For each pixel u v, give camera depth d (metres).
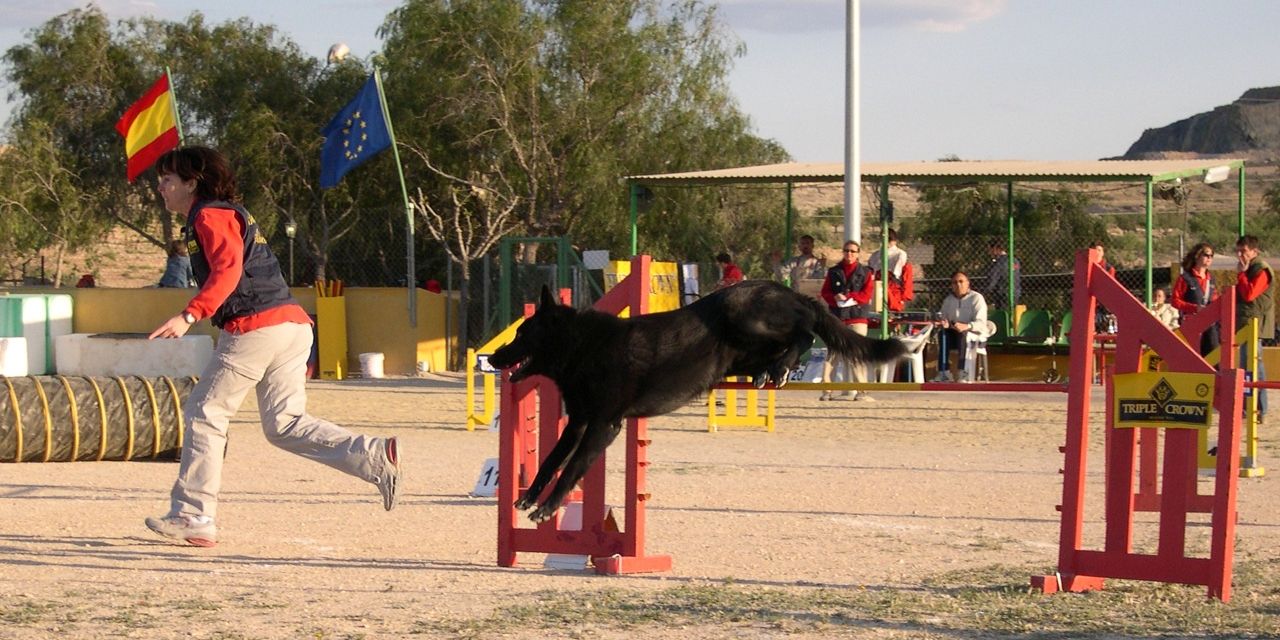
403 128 27.86
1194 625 5.92
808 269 20.31
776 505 9.81
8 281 33.56
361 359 22.44
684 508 9.66
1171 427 6.64
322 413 16.77
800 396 19.06
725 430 15.10
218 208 7.52
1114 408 6.85
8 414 11.55
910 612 6.14
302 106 30.08
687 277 21.88
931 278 28.28
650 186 22.34
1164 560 6.70
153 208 32.72
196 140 31.36
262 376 7.73
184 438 7.81
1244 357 13.53
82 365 20.73
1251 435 11.69
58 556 7.46
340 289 22.81
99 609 6.04
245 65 30.59
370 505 9.64
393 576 7.05
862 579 7.10
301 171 29.31
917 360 18.64
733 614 6.05
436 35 27.39
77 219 30.64
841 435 14.63
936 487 10.77
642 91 28.48
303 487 10.49
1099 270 6.95
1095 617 6.10
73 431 11.79
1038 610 6.25
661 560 7.37
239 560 7.43
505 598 6.46
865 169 19.56
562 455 6.98
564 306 6.94
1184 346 6.66
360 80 30.22
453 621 5.89
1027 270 29.61
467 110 27.30
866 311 16.78
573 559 7.56
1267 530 8.91
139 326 23.28
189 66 31.27
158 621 5.82
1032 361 21.11
